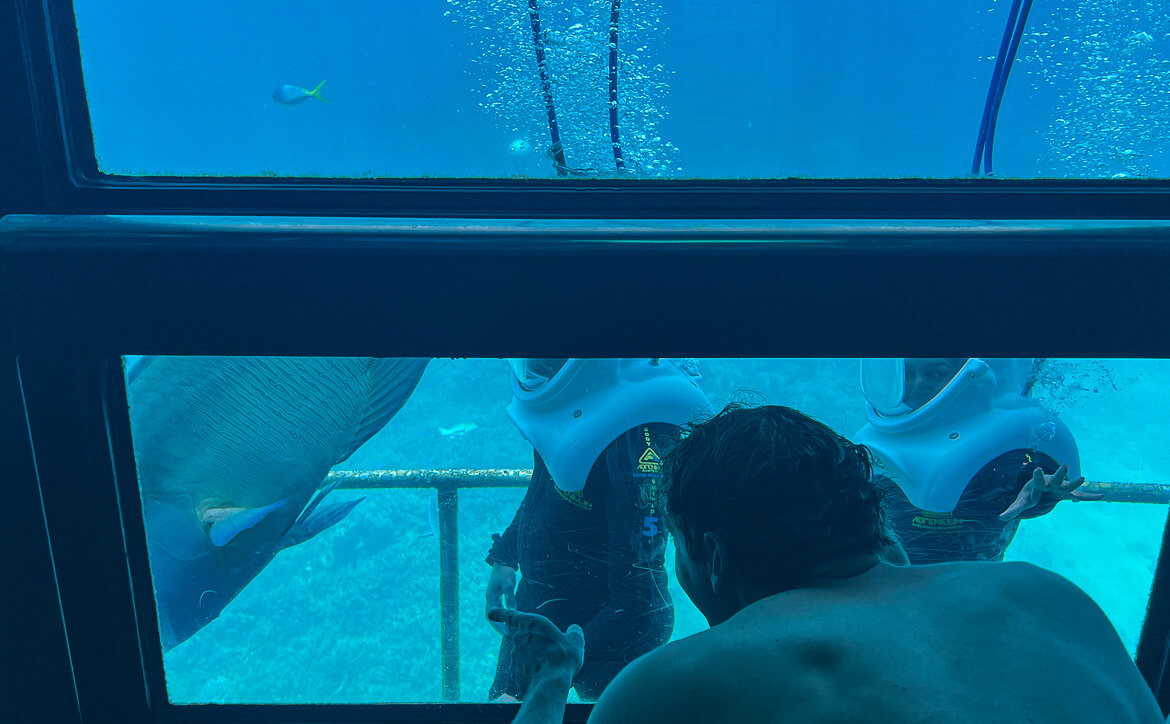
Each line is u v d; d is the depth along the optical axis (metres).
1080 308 0.89
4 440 0.95
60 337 0.90
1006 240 0.86
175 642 1.38
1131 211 0.91
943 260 0.87
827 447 0.86
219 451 1.32
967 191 0.91
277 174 0.92
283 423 1.34
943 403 1.37
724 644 0.74
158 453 1.29
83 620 1.07
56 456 0.98
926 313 0.90
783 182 0.93
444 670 1.63
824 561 0.84
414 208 0.92
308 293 0.90
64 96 0.86
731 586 0.89
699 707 0.70
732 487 0.85
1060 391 1.40
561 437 1.37
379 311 0.91
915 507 1.44
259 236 0.86
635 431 1.34
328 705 1.20
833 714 0.66
